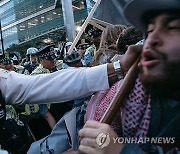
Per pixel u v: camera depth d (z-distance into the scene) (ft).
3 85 4.21
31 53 17.90
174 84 1.95
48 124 11.19
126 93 2.83
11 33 216.95
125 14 2.33
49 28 179.52
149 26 2.18
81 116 4.88
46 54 13.08
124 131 2.84
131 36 5.10
